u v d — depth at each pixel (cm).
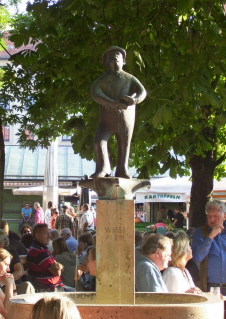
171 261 560
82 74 825
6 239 696
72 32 835
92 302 390
